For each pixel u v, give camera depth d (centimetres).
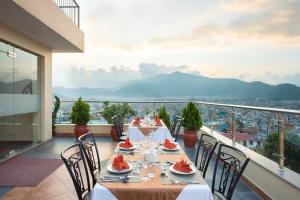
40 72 673
